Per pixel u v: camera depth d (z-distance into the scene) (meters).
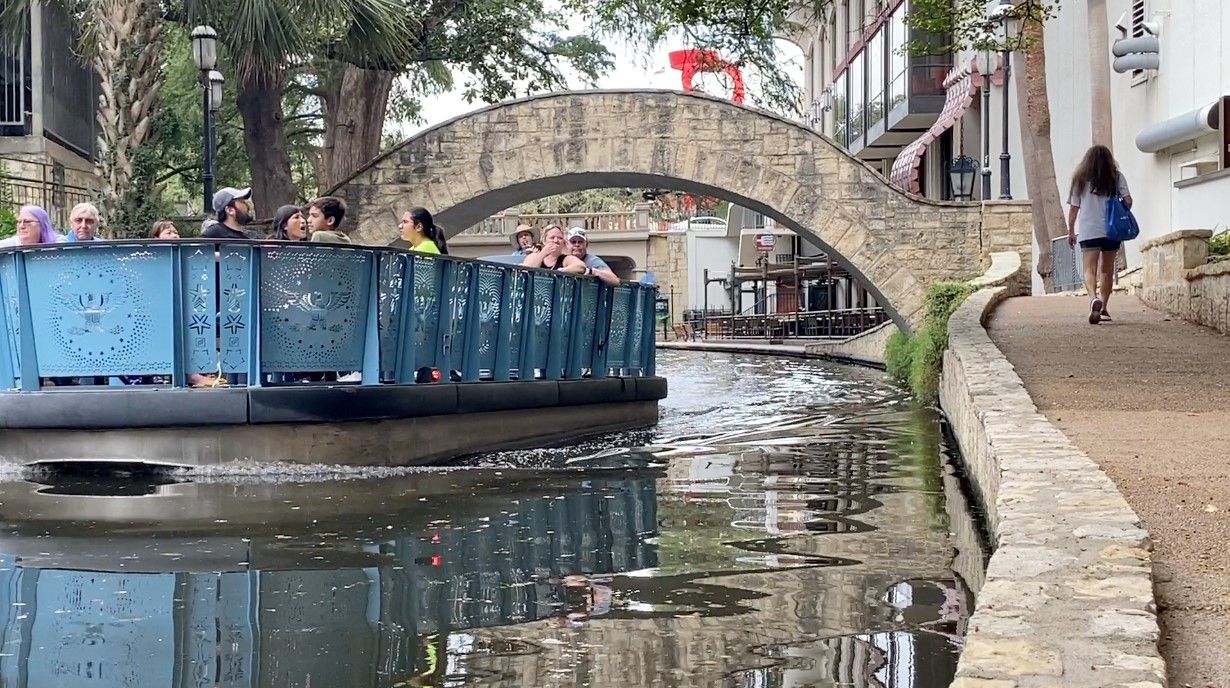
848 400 16.97
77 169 27.38
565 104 23.31
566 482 8.87
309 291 9.66
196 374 9.47
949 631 4.56
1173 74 21.31
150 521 7.16
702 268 55.94
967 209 23.27
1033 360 11.74
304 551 6.23
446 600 5.15
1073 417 8.47
